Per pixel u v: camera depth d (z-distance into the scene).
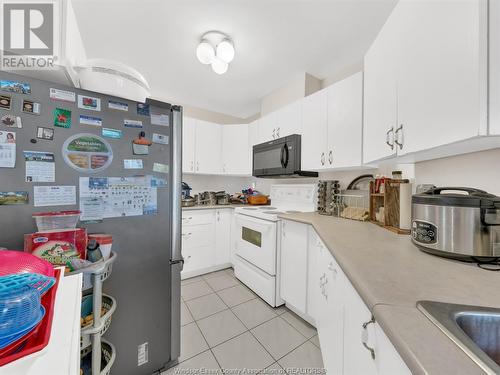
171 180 1.22
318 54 1.97
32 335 0.36
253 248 2.14
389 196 1.34
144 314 1.12
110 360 0.89
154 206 1.14
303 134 2.12
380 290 0.54
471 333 0.44
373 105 1.25
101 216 0.98
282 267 1.88
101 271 0.80
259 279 2.04
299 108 2.17
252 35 1.72
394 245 0.96
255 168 2.61
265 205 2.92
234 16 1.53
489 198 0.72
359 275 0.63
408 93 0.90
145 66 2.17
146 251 1.12
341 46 1.86
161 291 1.18
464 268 0.69
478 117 0.58
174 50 1.91
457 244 0.74
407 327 0.40
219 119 3.49
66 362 0.34
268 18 1.55
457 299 0.50
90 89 0.96
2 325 0.32
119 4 1.42
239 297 2.08
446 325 0.40
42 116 0.84
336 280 0.96
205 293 2.15
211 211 2.70
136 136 1.08
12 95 0.79
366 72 1.36
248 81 2.48
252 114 3.59
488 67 0.57
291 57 2.02
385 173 1.75
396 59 0.99
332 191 1.97
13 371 0.31
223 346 1.44
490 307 0.46
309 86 2.32
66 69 0.85
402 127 0.95
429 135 0.78
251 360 1.32
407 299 0.50
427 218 0.82
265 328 1.62
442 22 0.71
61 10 0.81
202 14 1.51
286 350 1.40
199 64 2.14
